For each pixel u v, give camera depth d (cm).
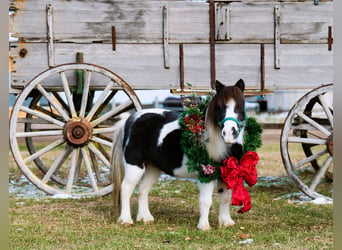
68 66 655
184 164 483
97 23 689
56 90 714
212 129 445
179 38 692
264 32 696
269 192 744
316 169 858
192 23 691
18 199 660
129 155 512
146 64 694
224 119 417
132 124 521
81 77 679
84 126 668
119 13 689
